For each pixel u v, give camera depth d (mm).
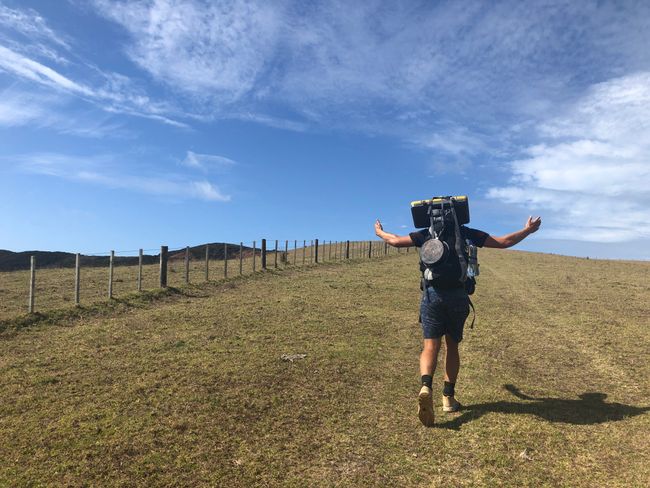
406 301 14203
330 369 6848
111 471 3871
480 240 5090
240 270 20344
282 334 9133
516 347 8430
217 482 3756
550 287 18609
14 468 3900
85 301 12195
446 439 4547
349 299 14156
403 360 7559
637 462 4043
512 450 4297
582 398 5742
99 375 6453
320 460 4148
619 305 13891
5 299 12445
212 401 5430
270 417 5051
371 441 4523
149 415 5012
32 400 5492
